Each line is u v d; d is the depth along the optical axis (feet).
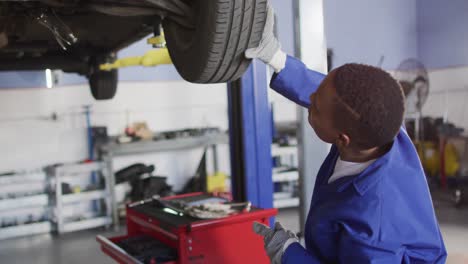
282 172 18.22
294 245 3.79
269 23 4.32
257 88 9.50
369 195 3.32
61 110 18.49
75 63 11.04
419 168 3.67
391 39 24.04
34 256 14.40
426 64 24.31
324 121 3.40
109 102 19.15
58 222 16.15
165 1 4.67
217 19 4.14
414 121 22.09
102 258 13.91
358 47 23.40
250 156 9.51
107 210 16.98
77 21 7.75
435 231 3.57
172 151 20.16
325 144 8.32
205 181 17.95
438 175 21.91
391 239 3.26
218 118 21.02
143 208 7.98
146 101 19.76
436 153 21.98
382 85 3.19
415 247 3.47
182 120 20.42
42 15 6.00
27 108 18.03
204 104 20.74
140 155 19.70
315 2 8.06
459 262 12.10
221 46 4.35
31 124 18.12
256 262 6.93
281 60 4.34
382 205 3.29
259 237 6.93
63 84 18.44
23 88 17.90
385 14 23.89
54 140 18.48
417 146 21.63
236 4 4.10
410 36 24.41
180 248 6.45
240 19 4.19
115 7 5.22
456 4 22.74
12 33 7.07
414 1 24.38
